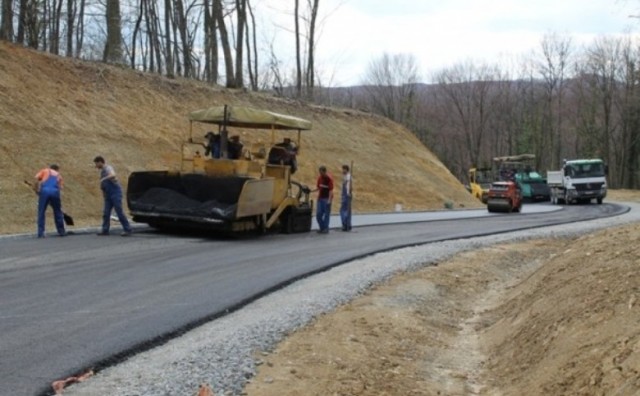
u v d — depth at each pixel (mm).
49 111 22891
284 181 19172
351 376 7305
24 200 18500
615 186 80625
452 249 17609
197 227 17453
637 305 7180
